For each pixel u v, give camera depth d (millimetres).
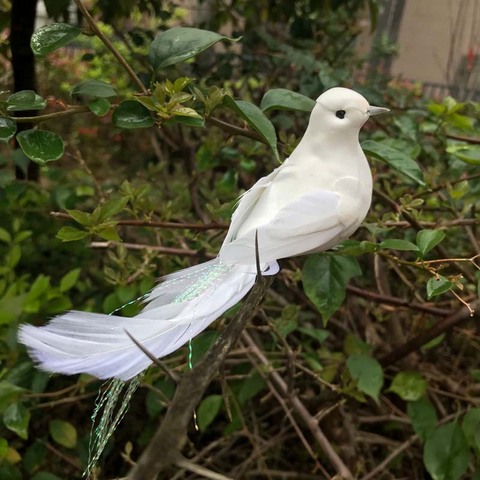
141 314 676
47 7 1426
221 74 1816
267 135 886
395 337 1447
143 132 2611
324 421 1290
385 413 1390
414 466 1311
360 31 2129
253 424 1326
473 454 1211
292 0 1795
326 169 710
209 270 718
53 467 1319
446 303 1356
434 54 2709
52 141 800
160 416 1375
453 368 1449
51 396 1194
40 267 1568
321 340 1258
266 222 693
